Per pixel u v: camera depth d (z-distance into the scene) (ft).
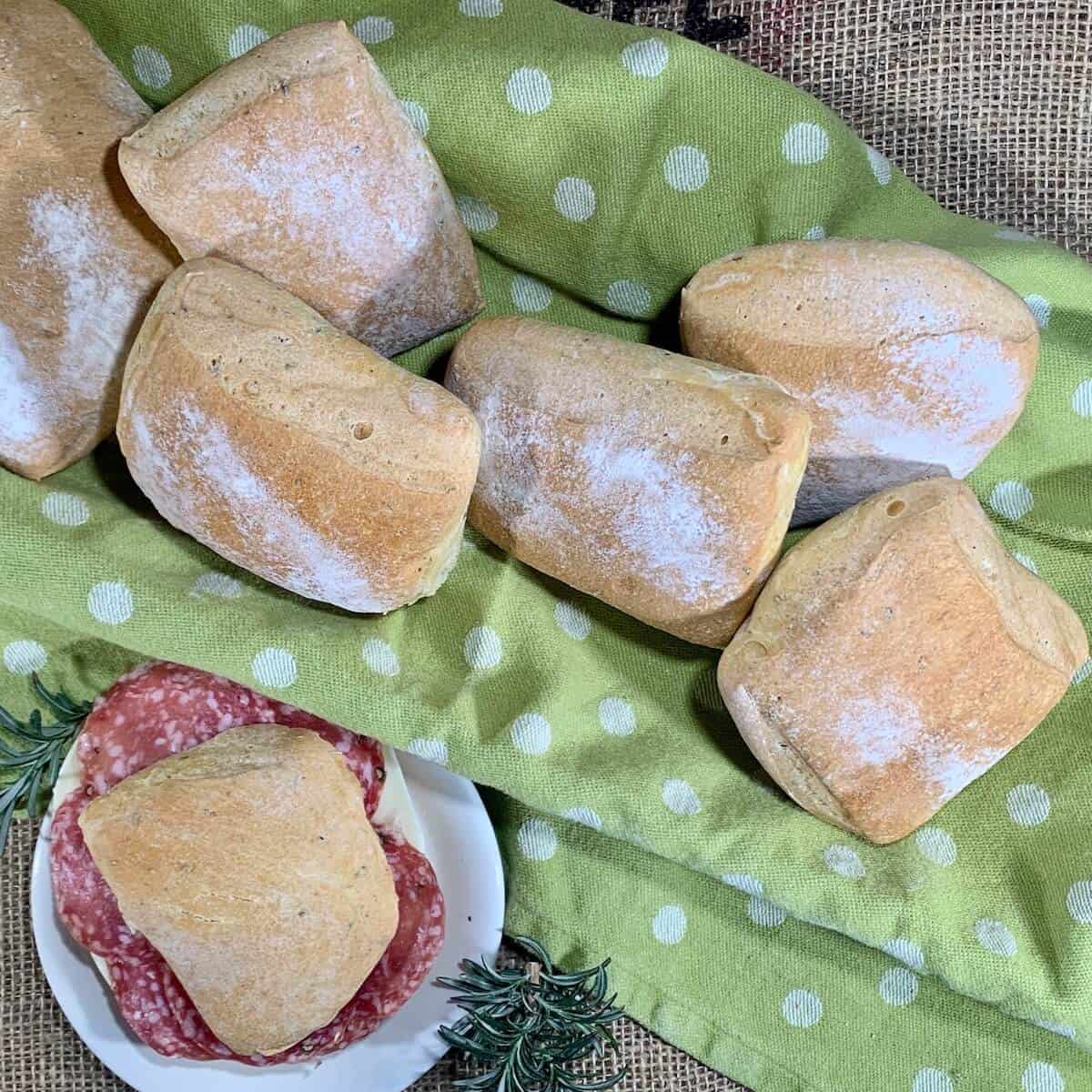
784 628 1.30
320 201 1.25
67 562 1.32
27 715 1.48
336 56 1.22
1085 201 1.51
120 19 1.37
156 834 1.29
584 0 1.46
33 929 1.40
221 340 1.21
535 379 1.31
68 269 1.30
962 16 1.45
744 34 1.47
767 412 1.25
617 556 1.31
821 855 1.39
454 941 1.45
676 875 1.51
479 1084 1.39
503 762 1.36
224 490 1.23
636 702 1.46
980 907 1.40
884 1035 1.51
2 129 1.25
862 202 1.45
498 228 1.46
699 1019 1.52
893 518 1.27
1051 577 1.51
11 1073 1.51
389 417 1.21
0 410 1.33
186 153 1.21
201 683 1.40
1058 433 1.47
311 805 1.32
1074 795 1.42
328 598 1.32
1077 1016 1.36
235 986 1.30
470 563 1.45
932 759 1.30
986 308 1.30
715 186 1.40
